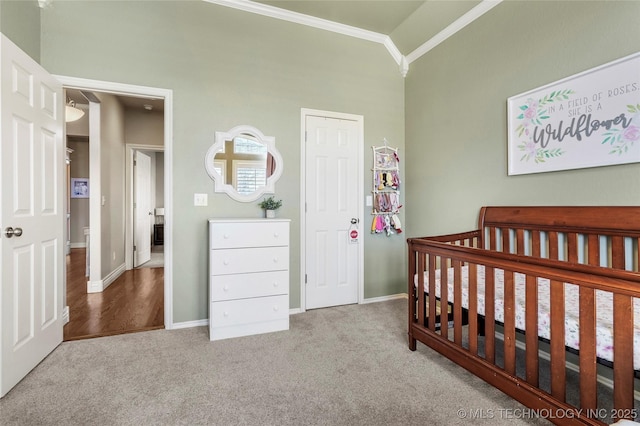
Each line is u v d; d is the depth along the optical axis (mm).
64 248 2688
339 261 3299
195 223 2725
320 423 1484
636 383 1720
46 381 1823
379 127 3467
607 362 1241
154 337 2469
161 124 5055
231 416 1530
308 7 2914
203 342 2379
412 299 2246
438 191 3115
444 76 3029
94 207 3768
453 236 2447
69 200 6719
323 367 2002
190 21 2697
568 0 2014
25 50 2125
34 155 1992
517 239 2287
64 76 2354
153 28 2592
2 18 1893
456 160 2900
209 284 2684
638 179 1684
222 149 2795
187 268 2701
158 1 2605
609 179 1810
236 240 2484
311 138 3154
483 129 2627
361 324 2764
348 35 3285
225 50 2809
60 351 2209
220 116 2793
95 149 3760
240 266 2496
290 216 3055
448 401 1654
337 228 3287
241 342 2383
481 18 2641
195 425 1469
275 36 2988
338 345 2332
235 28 2842
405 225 3582
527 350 1477
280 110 3012
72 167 6984
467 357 1783
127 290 3832
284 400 1658
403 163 3588
